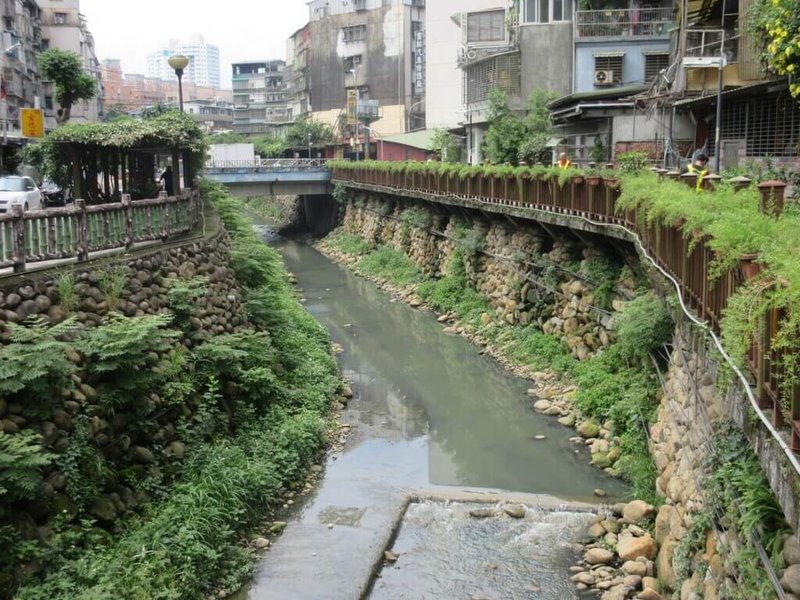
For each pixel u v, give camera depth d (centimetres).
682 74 2208
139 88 11919
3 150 2992
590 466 1251
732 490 661
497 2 5019
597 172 1569
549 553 988
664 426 1082
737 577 615
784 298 505
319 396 1537
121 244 1224
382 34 6781
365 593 906
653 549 930
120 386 971
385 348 2084
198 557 905
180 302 1241
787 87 1597
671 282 1052
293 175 4522
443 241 2714
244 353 1259
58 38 6306
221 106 10981
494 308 2153
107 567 809
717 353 730
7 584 730
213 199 2503
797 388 492
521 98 3534
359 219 4009
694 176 1209
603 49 3200
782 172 1498
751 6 1727
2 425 793
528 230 1958
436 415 1553
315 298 2828
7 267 944
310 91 7519
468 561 979
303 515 1114
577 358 1625
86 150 1908
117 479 932
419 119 6662
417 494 1176
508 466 1277
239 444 1198
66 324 895
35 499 801
